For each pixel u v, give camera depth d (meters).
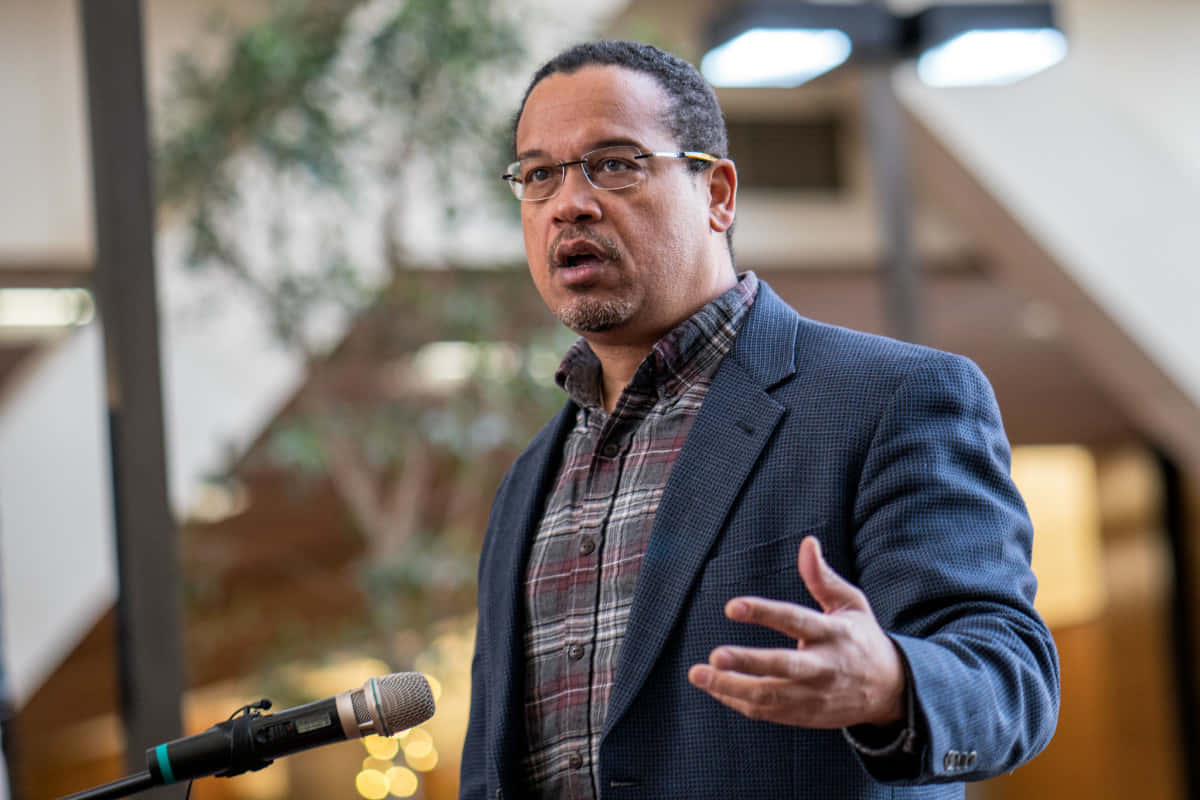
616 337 3.65
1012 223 16.69
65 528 13.69
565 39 13.58
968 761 2.58
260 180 13.10
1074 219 16.38
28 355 16.36
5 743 7.83
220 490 13.66
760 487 3.27
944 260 19.03
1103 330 17.30
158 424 6.78
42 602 13.57
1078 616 27.36
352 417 13.52
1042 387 23.16
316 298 12.73
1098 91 16.61
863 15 11.45
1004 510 3.12
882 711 2.49
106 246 6.80
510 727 3.50
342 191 12.64
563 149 3.57
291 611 18.88
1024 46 11.61
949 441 3.18
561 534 3.66
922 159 16.81
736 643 3.14
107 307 6.77
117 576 6.65
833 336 3.53
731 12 11.27
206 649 16.19
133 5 6.94
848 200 18.41
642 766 3.17
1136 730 26.31
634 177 3.54
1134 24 17.02
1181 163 16.80
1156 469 25.45
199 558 14.79
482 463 14.23
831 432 3.25
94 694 19.42
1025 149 16.25
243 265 12.87
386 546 13.45
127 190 6.86
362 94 12.99
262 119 12.79
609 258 3.52
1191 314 16.66
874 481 3.15
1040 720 2.78
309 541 18.64
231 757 3.17
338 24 12.84
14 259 13.72
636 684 3.19
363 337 13.79
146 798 6.18
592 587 3.46
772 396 3.41
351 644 13.24
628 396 3.60
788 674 2.36
